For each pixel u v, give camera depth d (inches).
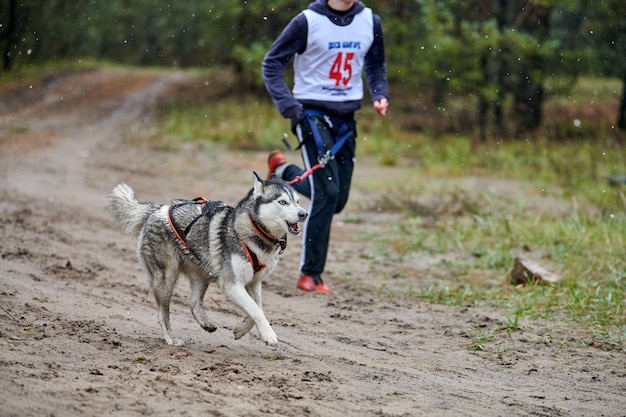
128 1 1921.8
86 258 410.3
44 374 217.0
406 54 1099.9
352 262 462.6
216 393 216.1
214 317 322.0
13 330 263.7
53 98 1657.2
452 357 283.1
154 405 201.9
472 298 380.2
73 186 688.4
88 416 190.5
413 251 488.1
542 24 1072.8
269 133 1119.6
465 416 213.9
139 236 290.5
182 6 1818.4
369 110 1306.6
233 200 670.5
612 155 855.7
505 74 1076.5
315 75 366.6
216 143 1091.9
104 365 235.0
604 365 276.4
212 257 271.3
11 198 582.9
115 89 1840.6
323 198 371.2
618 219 530.6
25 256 393.4
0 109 1464.1
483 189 685.3
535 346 299.6
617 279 390.9
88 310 307.6
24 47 1537.9
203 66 2186.3
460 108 1337.4
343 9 365.4
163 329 275.6
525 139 997.2
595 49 1088.2
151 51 2247.8
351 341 298.7
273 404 210.2
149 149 1030.4
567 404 231.6
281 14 1279.5
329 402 216.2
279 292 377.4
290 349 278.1
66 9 1550.2
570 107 1343.5
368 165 906.1
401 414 211.2
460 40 1017.5
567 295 373.4
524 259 409.4
